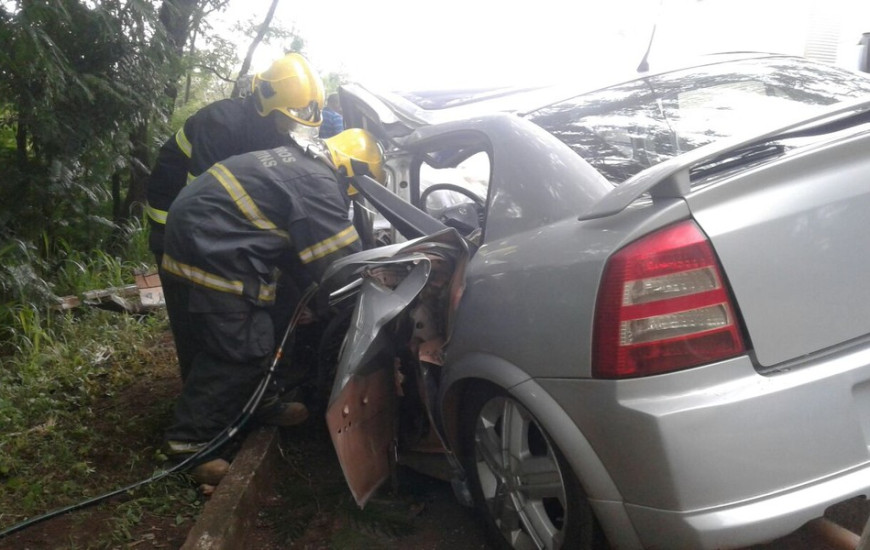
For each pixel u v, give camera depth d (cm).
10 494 335
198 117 412
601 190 249
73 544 294
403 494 334
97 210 711
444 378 281
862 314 218
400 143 338
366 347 278
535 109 305
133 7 604
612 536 227
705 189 213
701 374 209
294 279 366
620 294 215
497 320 254
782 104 300
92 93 602
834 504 206
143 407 430
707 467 204
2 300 562
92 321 571
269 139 407
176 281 344
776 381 207
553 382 233
